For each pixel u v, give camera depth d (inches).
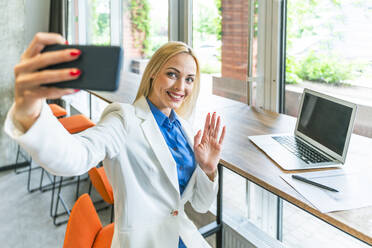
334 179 48.9
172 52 46.2
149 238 45.6
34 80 18.9
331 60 74.5
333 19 72.6
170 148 48.4
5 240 109.3
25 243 108.1
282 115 83.2
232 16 100.0
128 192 44.0
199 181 51.1
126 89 113.4
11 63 159.3
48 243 108.4
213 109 89.7
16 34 159.0
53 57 19.1
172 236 46.9
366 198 43.4
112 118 43.4
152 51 147.3
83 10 203.6
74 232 47.1
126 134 43.4
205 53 116.3
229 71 104.3
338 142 55.0
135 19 156.2
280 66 87.5
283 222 88.3
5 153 164.4
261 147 61.1
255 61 93.0
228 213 98.0
